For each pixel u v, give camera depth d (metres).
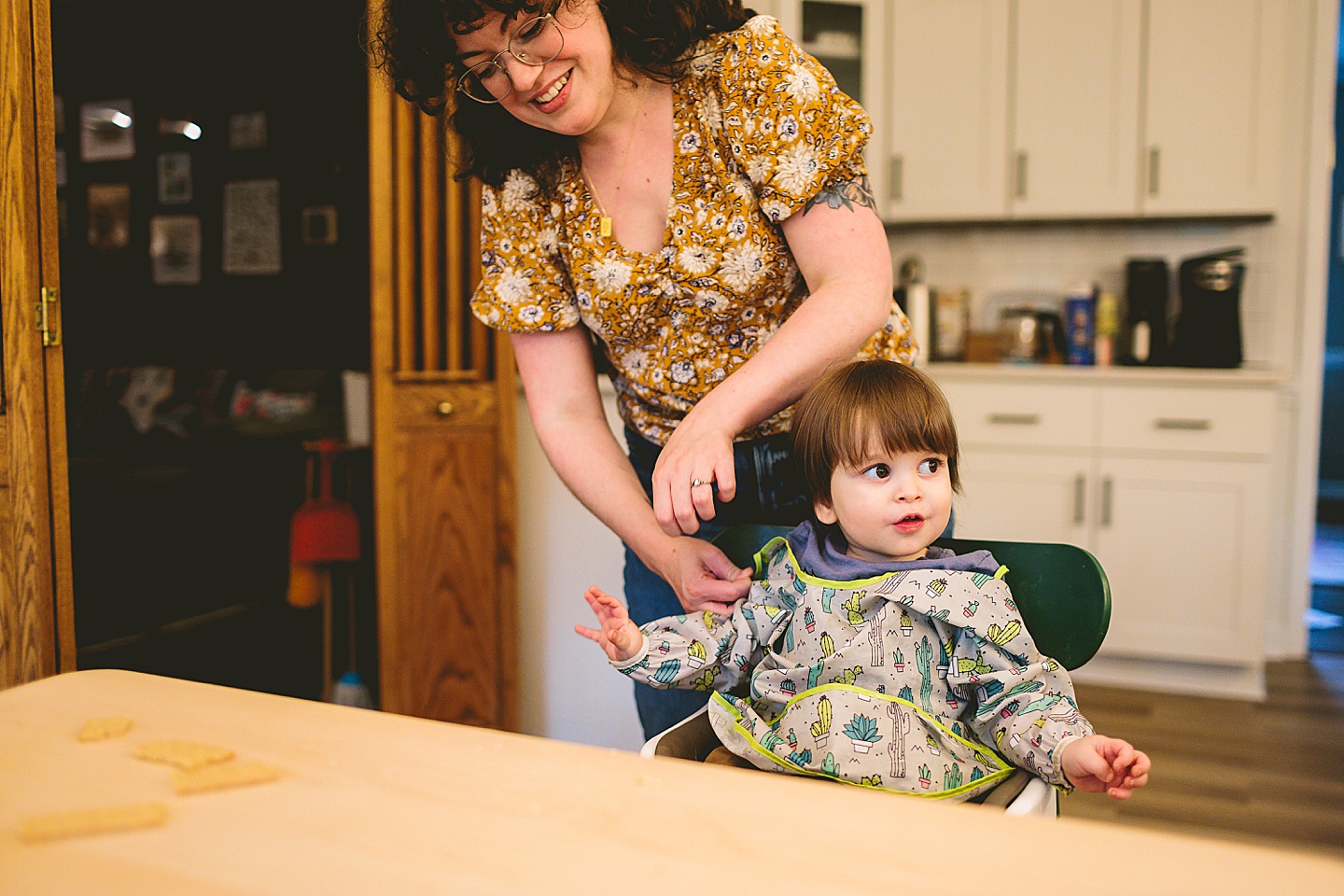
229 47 4.46
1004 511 3.29
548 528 2.41
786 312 1.18
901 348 1.26
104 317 4.73
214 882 0.47
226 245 4.58
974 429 3.31
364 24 1.14
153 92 4.61
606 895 0.45
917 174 3.58
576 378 1.29
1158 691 3.17
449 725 0.66
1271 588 3.49
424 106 1.16
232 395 4.48
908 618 1.05
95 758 0.62
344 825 0.52
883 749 0.99
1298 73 3.38
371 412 2.33
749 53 1.08
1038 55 3.44
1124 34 3.36
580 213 1.19
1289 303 3.45
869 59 3.56
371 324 2.31
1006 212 3.52
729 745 1.00
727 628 1.10
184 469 4.09
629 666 1.05
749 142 1.07
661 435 1.28
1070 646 1.01
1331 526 5.60
